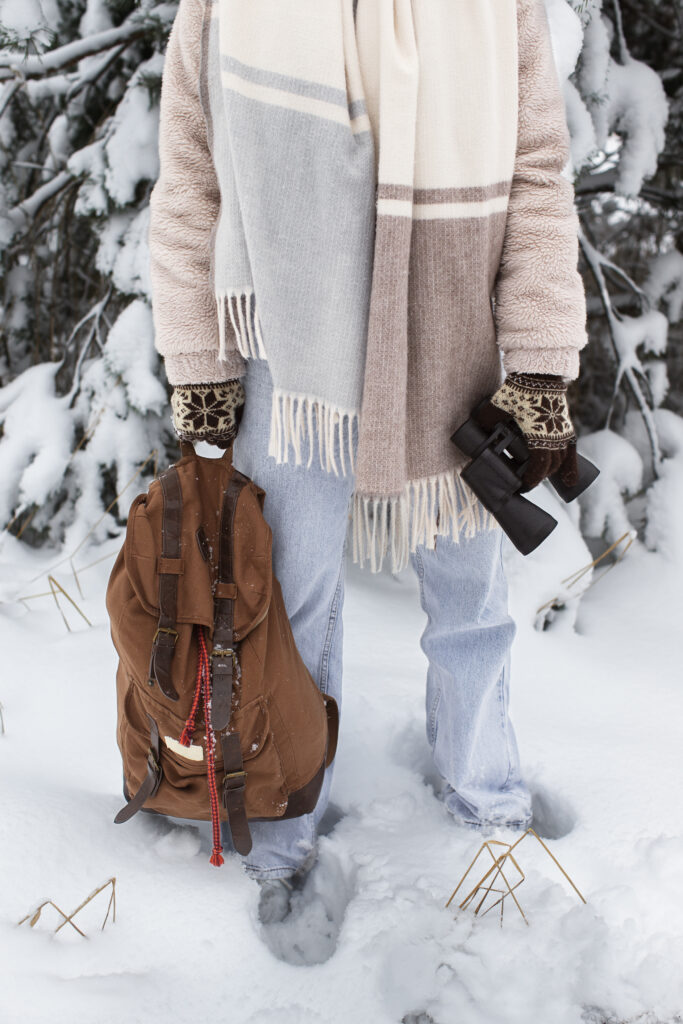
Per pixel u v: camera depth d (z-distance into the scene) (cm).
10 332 267
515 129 109
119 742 125
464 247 106
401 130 100
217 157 109
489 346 115
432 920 123
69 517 234
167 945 117
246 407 123
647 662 199
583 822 142
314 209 104
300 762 120
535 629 207
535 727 167
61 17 238
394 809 149
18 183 262
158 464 237
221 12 102
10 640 188
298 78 101
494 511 112
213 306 116
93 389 233
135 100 219
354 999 112
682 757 158
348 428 115
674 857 131
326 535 123
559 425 110
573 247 110
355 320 106
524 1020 111
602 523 239
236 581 113
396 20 101
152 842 136
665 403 282
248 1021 108
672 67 265
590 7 214
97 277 264
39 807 135
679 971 115
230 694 110
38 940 114
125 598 112
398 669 183
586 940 119
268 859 131
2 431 241
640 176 242
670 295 274
